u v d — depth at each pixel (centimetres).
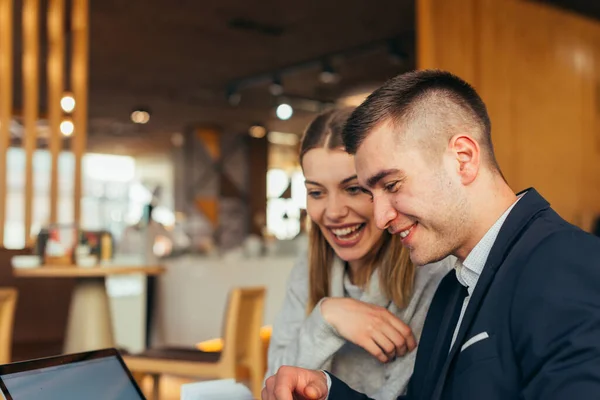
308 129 144
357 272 148
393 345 131
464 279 108
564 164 586
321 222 143
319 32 888
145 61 1029
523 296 91
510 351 94
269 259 706
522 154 550
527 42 558
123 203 2056
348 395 121
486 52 518
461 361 99
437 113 101
